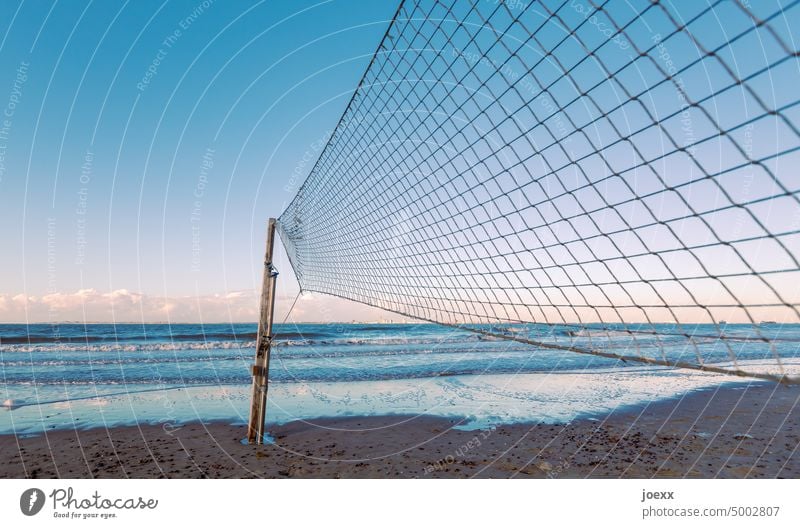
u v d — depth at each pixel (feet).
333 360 51.65
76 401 27.68
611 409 25.54
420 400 28.43
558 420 23.06
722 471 15.60
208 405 26.66
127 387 32.73
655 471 15.58
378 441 19.30
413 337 85.66
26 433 20.35
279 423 22.40
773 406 26.09
